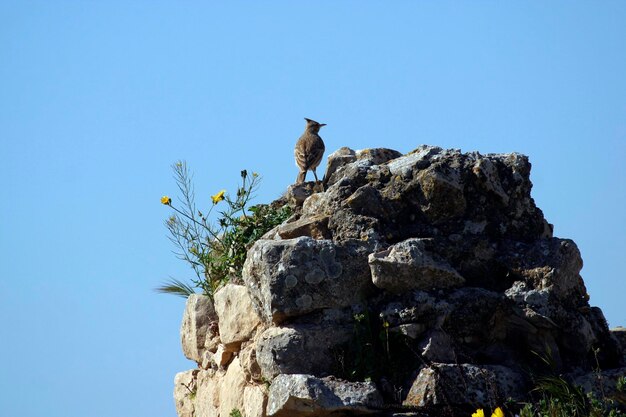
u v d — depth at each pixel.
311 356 18.44
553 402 17.16
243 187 22.62
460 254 19.27
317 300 18.73
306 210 21.00
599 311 19.34
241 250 21.92
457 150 20.31
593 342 18.94
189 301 23.42
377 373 18.20
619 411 17.08
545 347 18.62
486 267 19.34
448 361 18.09
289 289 18.69
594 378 17.86
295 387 17.45
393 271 18.56
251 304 20.30
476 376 17.56
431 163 19.88
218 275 22.61
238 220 22.27
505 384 17.77
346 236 19.52
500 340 18.86
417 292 18.55
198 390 23.17
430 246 19.08
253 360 19.50
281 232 20.06
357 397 17.44
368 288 19.00
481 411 15.66
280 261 18.81
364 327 18.55
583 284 19.55
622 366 18.94
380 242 19.25
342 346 18.56
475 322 18.48
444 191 19.50
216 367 22.30
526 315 18.50
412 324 18.30
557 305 18.61
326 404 17.27
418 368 18.00
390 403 17.78
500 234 19.72
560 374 18.33
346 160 22.44
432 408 17.30
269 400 17.92
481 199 19.75
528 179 20.22
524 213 19.97
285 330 18.62
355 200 19.75
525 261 19.14
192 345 23.19
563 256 19.03
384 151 22.17
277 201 22.94
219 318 21.53
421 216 19.72
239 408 20.16
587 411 17.34
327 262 18.86
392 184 19.95
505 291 18.91
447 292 18.67
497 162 20.17
